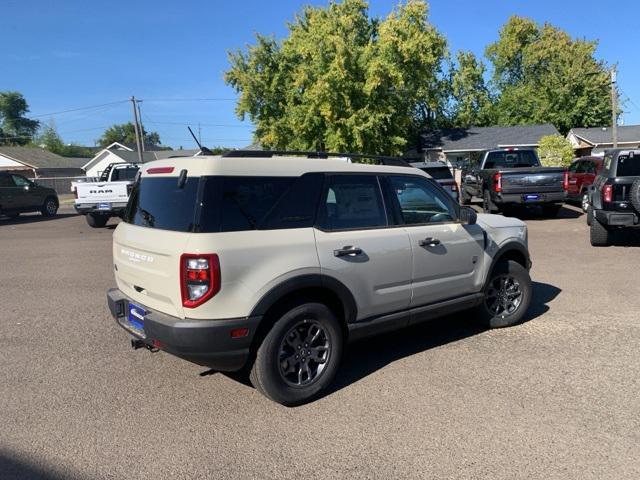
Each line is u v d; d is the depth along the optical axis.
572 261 9.20
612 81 31.52
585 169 16.39
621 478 3.00
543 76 47.62
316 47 26.88
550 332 5.53
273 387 3.86
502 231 5.59
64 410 3.91
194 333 3.57
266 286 3.74
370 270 4.34
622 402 3.91
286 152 4.29
